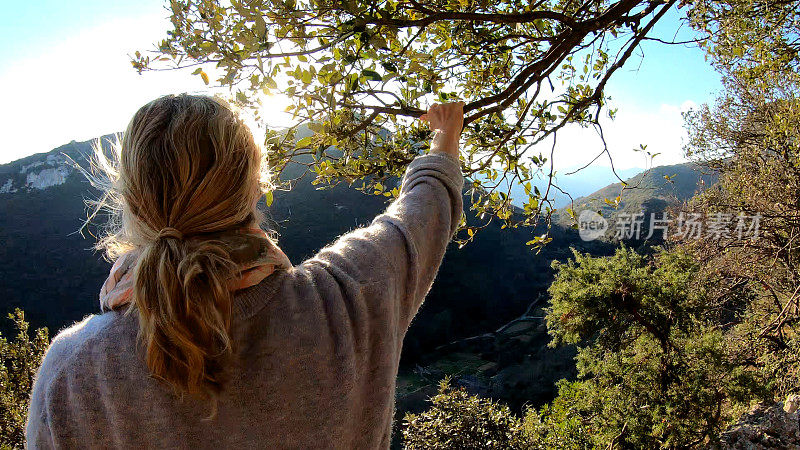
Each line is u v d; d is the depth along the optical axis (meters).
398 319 0.79
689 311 10.95
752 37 3.61
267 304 0.65
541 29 2.42
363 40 1.53
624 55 2.46
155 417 0.60
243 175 0.65
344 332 0.68
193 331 0.57
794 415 6.48
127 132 0.65
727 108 9.01
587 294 11.67
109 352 0.61
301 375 0.65
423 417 10.21
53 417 0.61
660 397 10.07
